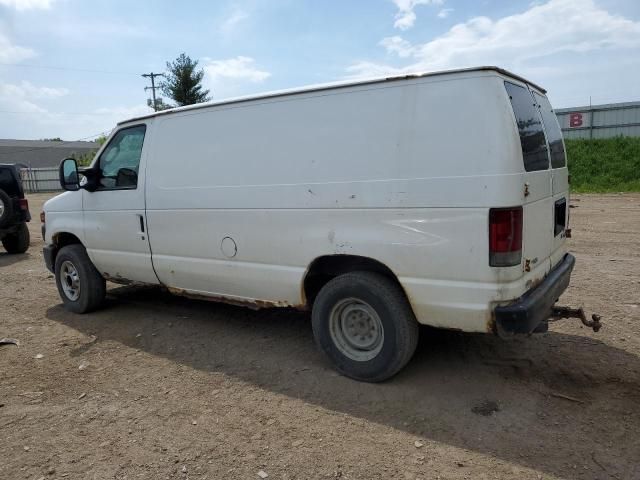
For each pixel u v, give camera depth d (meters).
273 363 4.53
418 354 4.54
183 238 4.98
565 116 34.28
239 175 4.48
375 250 3.77
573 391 3.81
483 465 3.00
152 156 5.16
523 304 3.39
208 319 5.79
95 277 6.10
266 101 4.31
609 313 5.45
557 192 4.29
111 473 3.06
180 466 3.10
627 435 3.23
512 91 3.60
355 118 3.84
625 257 8.27
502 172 3.28
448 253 3.48
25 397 4.07
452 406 3.66
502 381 4.00
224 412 3.73
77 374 4.49
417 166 3.56
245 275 4.59
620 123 32.47
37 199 29.77
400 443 3.26
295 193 4.13
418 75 3.58
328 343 4.19
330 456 3.15
